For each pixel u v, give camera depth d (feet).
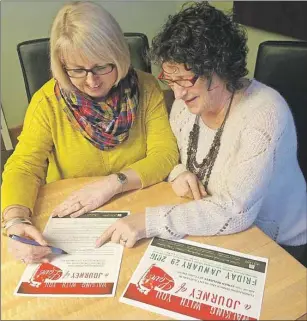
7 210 3.71
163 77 3.63
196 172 4.21
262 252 3.25
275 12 7.95
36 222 3.69
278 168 3.80
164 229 3.38
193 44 3.27
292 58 4.77
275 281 2.99
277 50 4.81
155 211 3.51
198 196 3.89
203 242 3.37
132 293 2.91
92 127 4.36
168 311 2.78
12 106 9.36
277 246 3.30
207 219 3.43
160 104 4.61
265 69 4.91
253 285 2.96
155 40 3.50
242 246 3.32
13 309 2.84
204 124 4.11
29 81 5.14
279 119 3.60
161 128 4.54
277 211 4.21
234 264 3.14
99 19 3.70
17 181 4.01
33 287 3.00
